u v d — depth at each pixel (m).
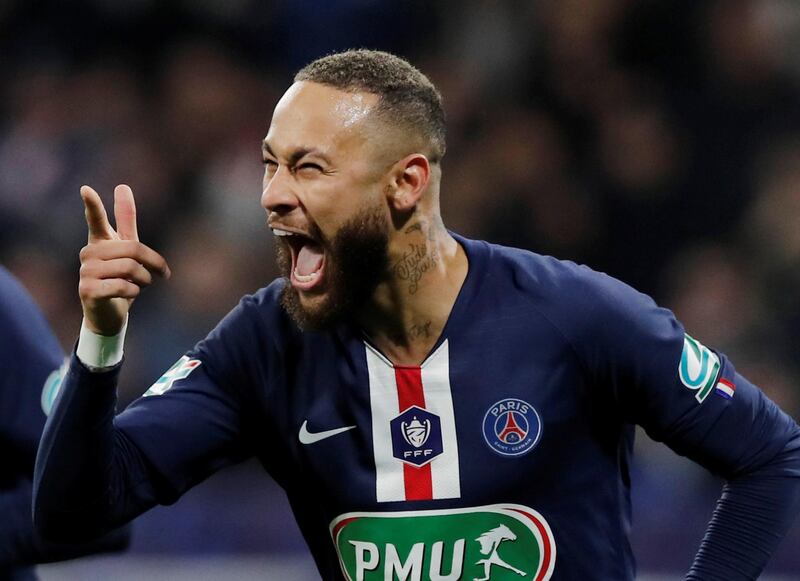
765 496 9.80
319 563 10.16
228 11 31.58
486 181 27.70
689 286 25.86
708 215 26.98
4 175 29.22
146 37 31.72
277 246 9.61
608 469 9.86
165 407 9.87
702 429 9.70
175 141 30.14
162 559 20.34
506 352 9.64
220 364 9.98
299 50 31.12
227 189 28.59
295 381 9.84
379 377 9.68
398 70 9.65
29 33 31.78
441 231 9.83
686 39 28.80
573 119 28.56
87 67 31.45
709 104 27.92
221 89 30.83
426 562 9.60
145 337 25.56
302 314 9.59
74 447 9.27
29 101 30.86
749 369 24.41
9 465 11.59
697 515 20.92
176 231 28.20
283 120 9.39
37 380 11.59
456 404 9.61
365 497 9.63
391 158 9.45
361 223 9.39
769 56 28.14
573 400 9.65
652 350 9.58
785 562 19.25
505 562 9.62
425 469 9.59
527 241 26.98
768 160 27.23
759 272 25.69
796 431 10.12
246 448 10.22
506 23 29.94
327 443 9.72
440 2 30.52
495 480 9.55
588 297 9.69
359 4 30.75
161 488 9.87
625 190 27.27
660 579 20.72
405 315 9.67
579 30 29.25
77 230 28.31
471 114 29.06
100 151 29.61
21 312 11.77
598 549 9.79
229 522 20.73
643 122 27.97
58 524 9.53
